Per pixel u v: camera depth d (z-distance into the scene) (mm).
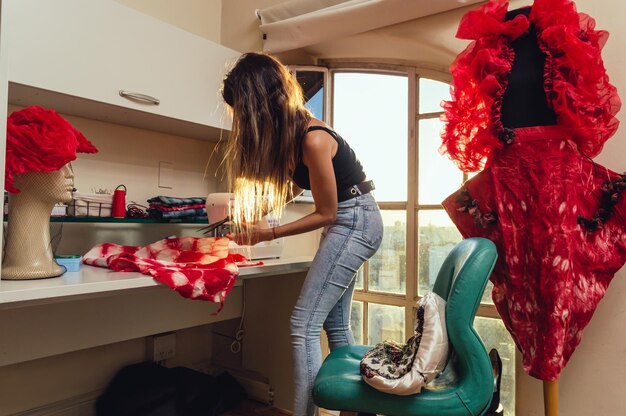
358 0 1899
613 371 1416
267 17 2213
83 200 1665
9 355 1549
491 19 1375
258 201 1445
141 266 1372
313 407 1344
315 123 1381
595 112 1243
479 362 1062
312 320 1378
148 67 1675
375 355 1173
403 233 2127
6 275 1182
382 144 2215
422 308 1145
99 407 1872
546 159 1294
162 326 2014
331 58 2270
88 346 1758
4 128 1088
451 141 1493
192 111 1847
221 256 1604
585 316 1280
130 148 2002
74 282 1160
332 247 1405
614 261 1268
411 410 1076
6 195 1427
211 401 1975
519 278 1334
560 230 1252
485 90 1362
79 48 1463
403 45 1947
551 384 1281
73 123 1793
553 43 1289
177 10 2270
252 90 1326
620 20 1432
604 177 1289
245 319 2281
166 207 1845
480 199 1438
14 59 1306
